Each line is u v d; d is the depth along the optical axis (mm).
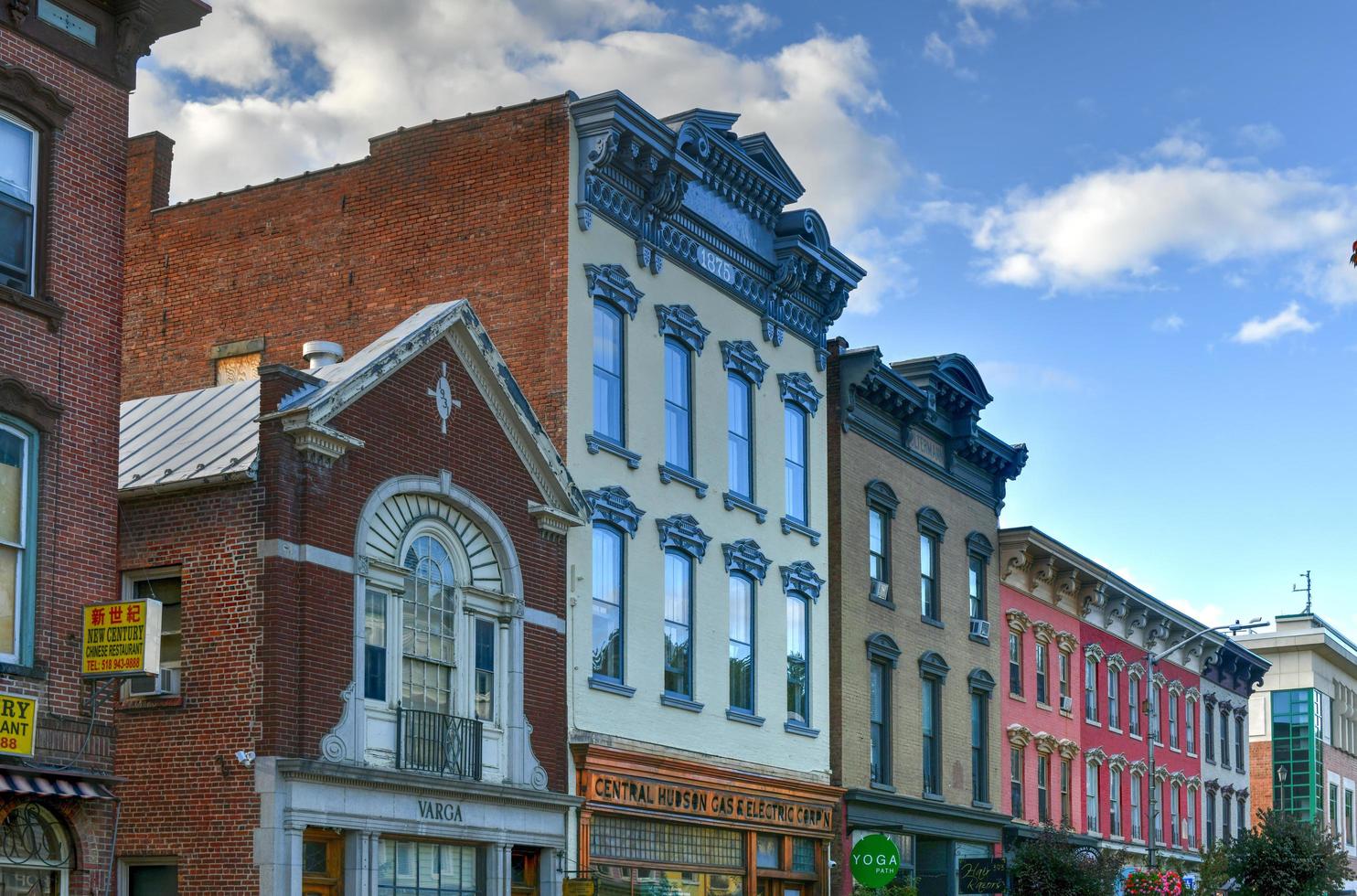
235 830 22781
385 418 25141
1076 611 50594
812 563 36500
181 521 24062
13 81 20562
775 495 35438
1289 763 76188
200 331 33688
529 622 27719
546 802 27375
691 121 32062
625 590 30438
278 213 33281
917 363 41688
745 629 34188
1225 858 49719
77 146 21391
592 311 30344
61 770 19703
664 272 32375
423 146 31703
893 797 38000
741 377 34906
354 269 32094
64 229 21062
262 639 23172
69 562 20531
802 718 35781
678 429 32688
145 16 22156
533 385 29688
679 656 31953
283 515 23484
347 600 24156
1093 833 49906
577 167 30250
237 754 22969
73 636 20438
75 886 20250
